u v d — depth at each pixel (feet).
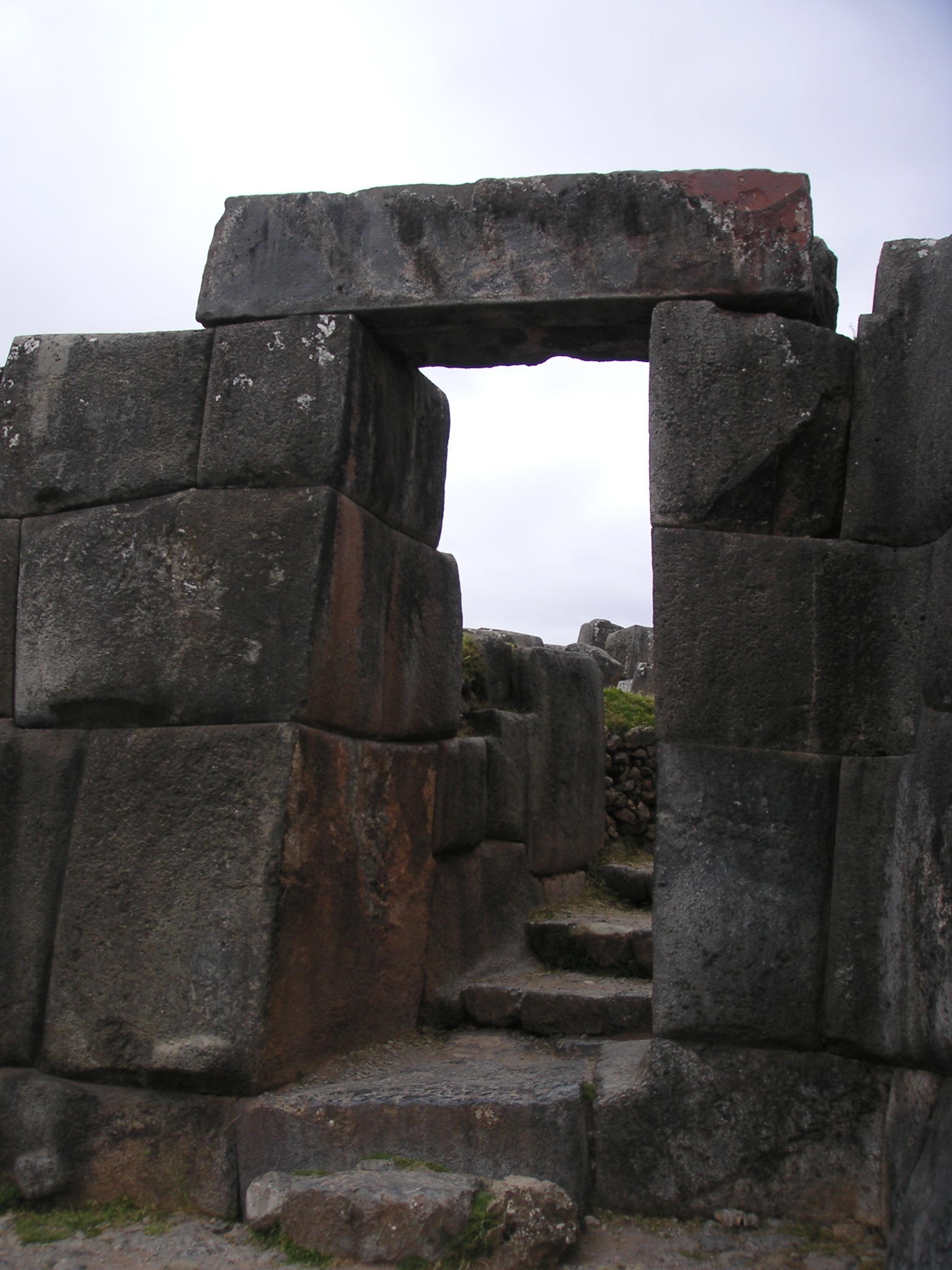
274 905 12.26
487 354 14.62
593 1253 10.75
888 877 11.44
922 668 11.37
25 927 13.17
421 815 15.55
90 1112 12.42
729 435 12.34
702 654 12.14
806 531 12.37
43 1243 11.25
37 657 13.69
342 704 13.56
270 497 13.12
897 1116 10.85
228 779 12.60
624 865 22.97
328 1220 10.73
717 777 12.00
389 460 14.44
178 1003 12.35
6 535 14.12
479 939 17.75
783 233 12.59
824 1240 10.87
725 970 11.75
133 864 12.77
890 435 12.17
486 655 20.88
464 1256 10.36
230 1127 12.02
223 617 13.00
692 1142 11.56
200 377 13.66
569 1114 11.68
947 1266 8.65
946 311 11.45
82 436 13.89
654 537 12.40
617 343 14.10
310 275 13.62
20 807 13.44
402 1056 14.21
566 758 21.97
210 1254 10.91
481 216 13.33
